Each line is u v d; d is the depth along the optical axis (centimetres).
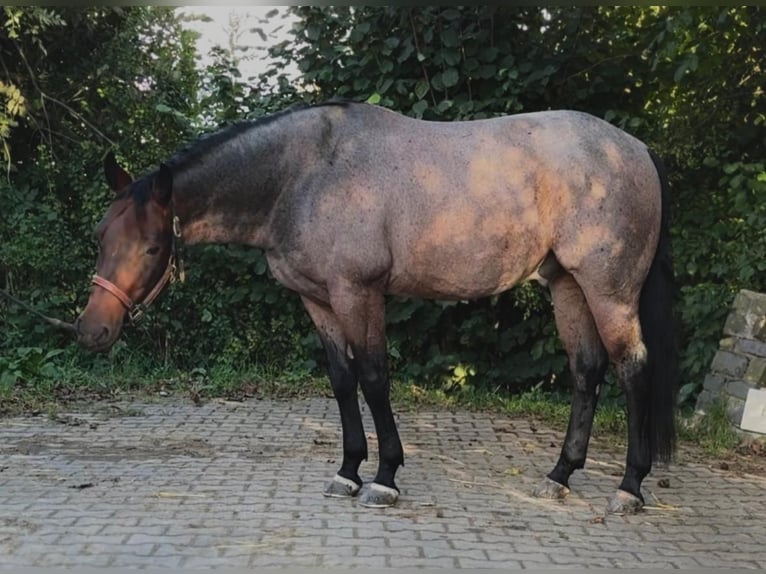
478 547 343
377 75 687
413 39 673
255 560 322
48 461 476
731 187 619
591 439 562
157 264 382
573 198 391
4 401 638
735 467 495
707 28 616
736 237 626
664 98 690
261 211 401
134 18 806
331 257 387
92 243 765
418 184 390
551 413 643
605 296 394
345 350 416
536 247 398
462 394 701
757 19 588
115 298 374
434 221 389
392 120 408
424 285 401
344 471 416
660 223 408
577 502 418
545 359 700
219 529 360
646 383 400
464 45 673
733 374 575
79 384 707
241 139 397
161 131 783
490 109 680
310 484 435
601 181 391
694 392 631
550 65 664
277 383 725
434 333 727
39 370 707
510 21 684
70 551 330
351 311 389
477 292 404
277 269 408
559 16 686
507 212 391
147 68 812
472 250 392
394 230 390
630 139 411
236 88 736
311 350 748
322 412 635
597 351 424
